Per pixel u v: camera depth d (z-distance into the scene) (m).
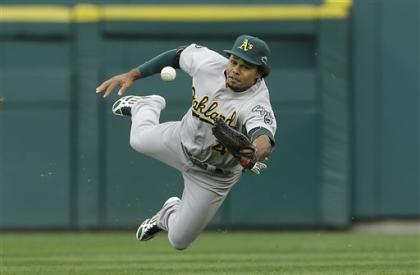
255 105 25.17
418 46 63.72
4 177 62.12
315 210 62.28
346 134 62.38
